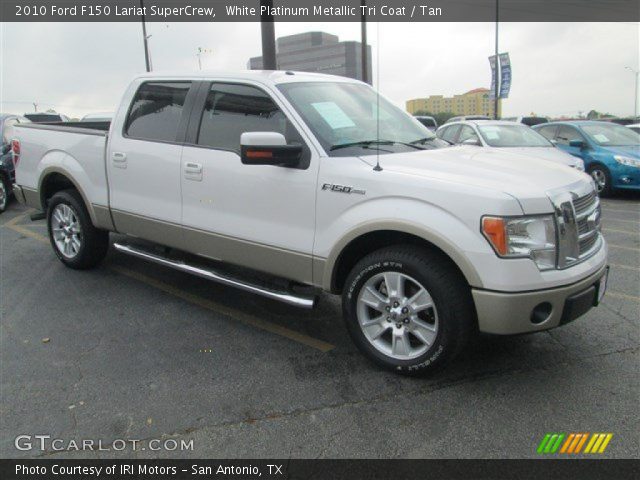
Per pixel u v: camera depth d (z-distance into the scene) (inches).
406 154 148.9
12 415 123.1
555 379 136.4
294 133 149.4
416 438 114.2
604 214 358.9
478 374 139.3
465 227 121.2
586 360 146.0
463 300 125.4
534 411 122.7
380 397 129.6
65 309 185.2
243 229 159.6
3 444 113.3
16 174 239.1
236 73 168.6
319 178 142.3
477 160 146.3
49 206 225.3
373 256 137.0
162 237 184.2
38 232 300.5
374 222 131.9
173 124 179.5
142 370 143.3
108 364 146.6
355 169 137.6
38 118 719.1
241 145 140.3
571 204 127.6
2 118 389.1
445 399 128.0
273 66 405.1
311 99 158.7
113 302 191.6
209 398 129.9
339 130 152.7
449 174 130.8
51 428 118.6
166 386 135.3
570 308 124.6
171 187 177.2
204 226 169.3
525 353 150.3
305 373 141.5
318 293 162.7
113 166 194.7
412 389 132.8
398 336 136.0
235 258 164.2
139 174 186.2
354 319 143.0
